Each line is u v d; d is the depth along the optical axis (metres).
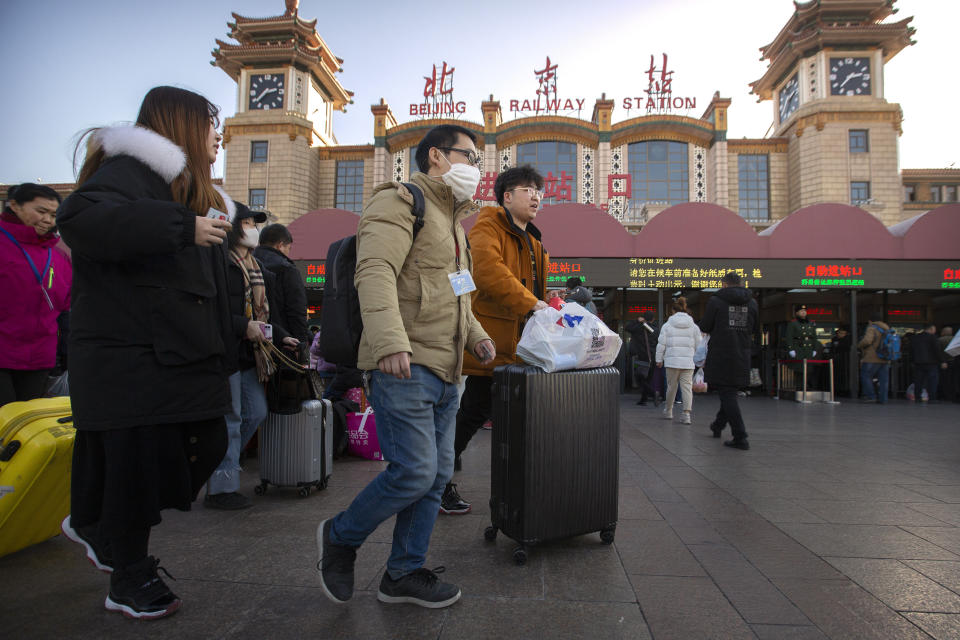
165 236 1.56
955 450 5.28
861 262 10.96
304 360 3.52
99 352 1.69
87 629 1.76
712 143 24.56
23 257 2.88
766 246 11.07
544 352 2.42
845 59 23.98
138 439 1.75
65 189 26.48
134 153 1.75
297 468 3.37
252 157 25.23
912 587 2.15
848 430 6.72
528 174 3.16
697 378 7.32
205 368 1.86
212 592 2.04
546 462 2.39
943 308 13.77
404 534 1.97
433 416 1.94
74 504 1.79
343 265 1.95
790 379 11.52
